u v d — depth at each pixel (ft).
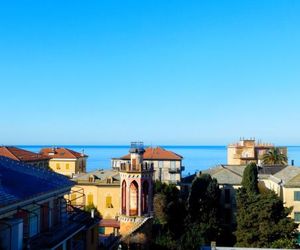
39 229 103.40
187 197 281.54
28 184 103.71
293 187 254.47
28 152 401.49
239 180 288.30
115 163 380.37
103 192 280.92
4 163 113.50
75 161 451.94
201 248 176.14
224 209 284.00
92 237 131.44
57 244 95.66
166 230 216.95
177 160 374.22
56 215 114.83
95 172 303.68
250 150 468.75
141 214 222.07
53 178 119.85
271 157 409.90
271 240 203.31
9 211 88.12
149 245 206.39
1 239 83.56
